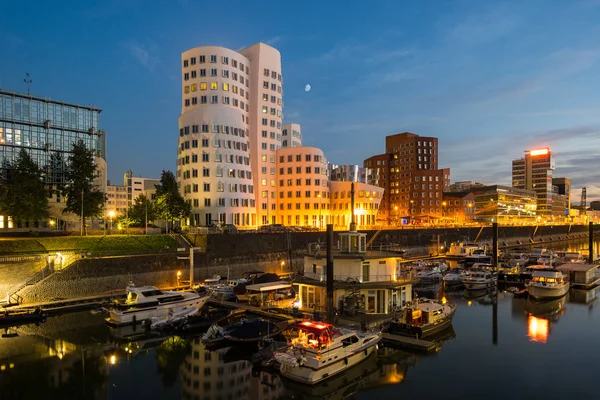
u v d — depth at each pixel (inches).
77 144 3678.6
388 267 1840.6
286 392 1266.0
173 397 1218.6
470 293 2677.2
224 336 1584.6
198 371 1406.3
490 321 1977.1
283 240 3479.3
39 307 1939.0
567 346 1606.8
